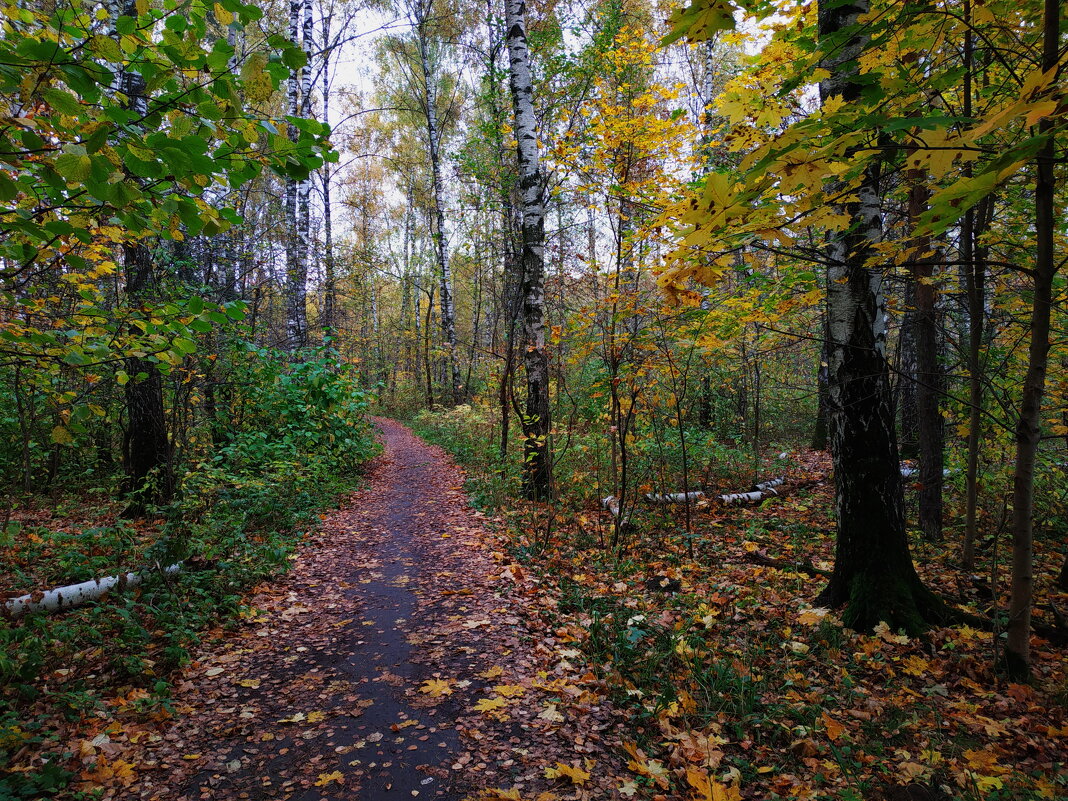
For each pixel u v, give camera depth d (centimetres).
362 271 2028
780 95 223
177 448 815
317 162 264
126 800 264
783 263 484
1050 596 467
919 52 315
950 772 267
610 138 709
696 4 150
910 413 963
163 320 320
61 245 298
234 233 1037
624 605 468
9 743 282
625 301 617
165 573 480
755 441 1015
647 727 313
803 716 312
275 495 778
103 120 219
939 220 155
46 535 536
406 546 684
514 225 1342
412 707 342
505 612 473
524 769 282
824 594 455
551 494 830
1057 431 575
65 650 370
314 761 294
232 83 219
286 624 467
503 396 1056
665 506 769
